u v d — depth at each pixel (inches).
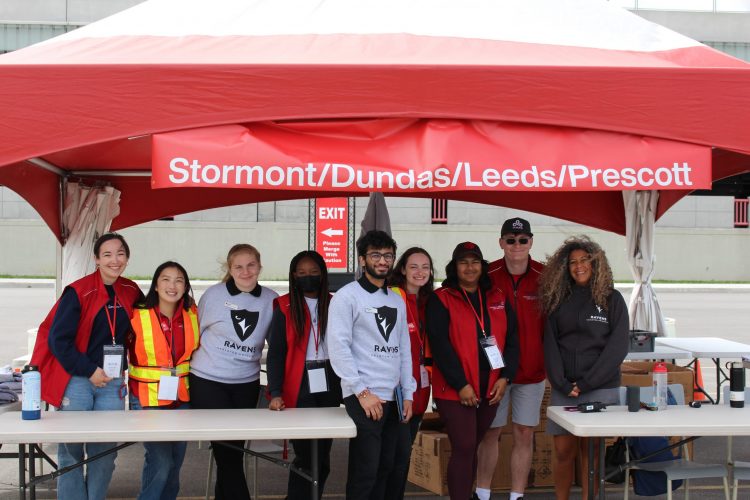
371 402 185.0
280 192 341.4
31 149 173.9
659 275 1147.3
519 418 227.6
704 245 1147.9
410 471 264.5
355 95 179.8
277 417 187.5
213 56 187.0
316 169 179.3
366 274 192.2
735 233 1149.7
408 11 222.8
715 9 1132.5
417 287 218.1
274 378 200.2
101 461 198.4
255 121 179.9
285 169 178.9
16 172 245.3
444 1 230.4
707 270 1149.7
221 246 1067.9
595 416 189.6
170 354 202.2
